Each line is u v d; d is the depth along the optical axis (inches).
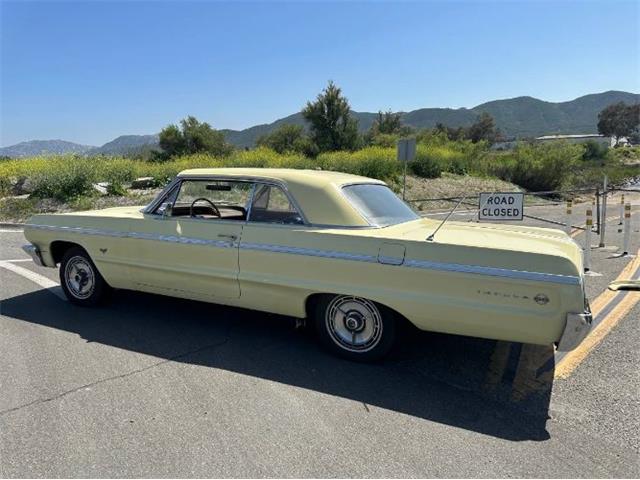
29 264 318.0
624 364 168.6
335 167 936.3
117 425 125.1
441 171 1067.9
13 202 649.6
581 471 109.4
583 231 524.1
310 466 109.8
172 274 190.7
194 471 107.4
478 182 1028.5
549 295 133.5
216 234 180.1
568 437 123.6
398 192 850.8
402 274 150.1
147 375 154.7
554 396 146.1
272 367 162.2
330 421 129.2
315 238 163.0
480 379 156.6
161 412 132.0
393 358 171.0
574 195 1041.5
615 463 112.8
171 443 117.7
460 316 144.4
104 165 819.4
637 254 382.9
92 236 209.6
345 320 165.8
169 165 940.0
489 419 132.0
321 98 1523.1
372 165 920.9
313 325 191.3
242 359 168.2
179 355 170.9
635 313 224.1
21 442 117.2
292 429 125.0
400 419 131.0
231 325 201.8
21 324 199.9
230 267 177.6
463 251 143.5
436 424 128.9
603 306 236.5
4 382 148.1
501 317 139.0
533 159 1133.1
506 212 315.6
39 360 164.7
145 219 197.9
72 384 147.6
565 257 134.3
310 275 163.3
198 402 137.9
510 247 141.7
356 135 1556.3
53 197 671.8
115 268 205.9
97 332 191.9
